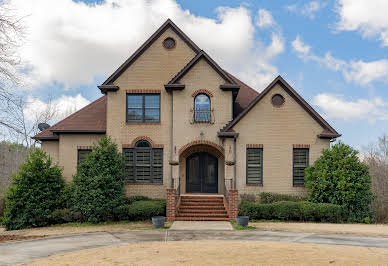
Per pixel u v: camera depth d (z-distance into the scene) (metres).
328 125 20.34
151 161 21.02
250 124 20.44
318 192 18.58
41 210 18.11
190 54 21.73
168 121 21.19
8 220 17.88
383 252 10.93
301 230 15.17
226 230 15.16
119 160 19.41
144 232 14.88
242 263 9.54
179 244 12.20
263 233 14.42
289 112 20.55
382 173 31.86
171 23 21.73
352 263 9.54
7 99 16.25
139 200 19.95
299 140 20.42
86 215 18.34
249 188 20.12
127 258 10.20
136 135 21.12
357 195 18.00
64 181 19.89
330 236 13.77
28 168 18.67
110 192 18.59
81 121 22.25
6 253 11.17
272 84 20.50
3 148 37.41
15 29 15.16
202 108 21.00
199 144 20.97
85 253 10.98
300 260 9.85
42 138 22.17
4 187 33.97
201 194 21.31
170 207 17.77
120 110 21.23
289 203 17.97
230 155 20.20
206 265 9.38
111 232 15.12
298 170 20.41
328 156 19.17
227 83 21.03
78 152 21.66
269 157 20.30
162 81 21.48
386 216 19.02
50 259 10.27
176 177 20.77
